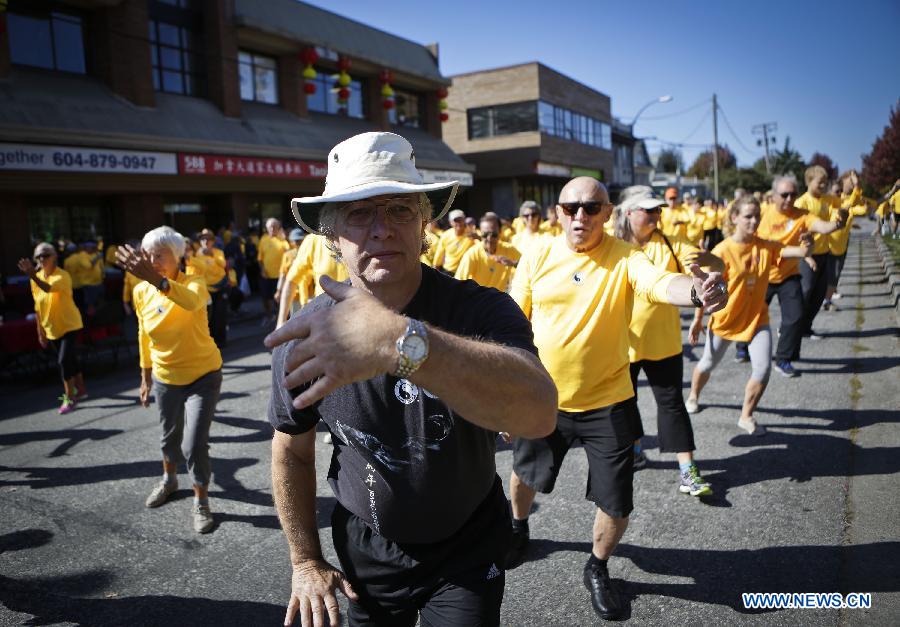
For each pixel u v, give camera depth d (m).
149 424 6.13
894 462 4.12
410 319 1.08
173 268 3.93
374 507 1.64
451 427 1.52
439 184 1.45
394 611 1.74
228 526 3.90
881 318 8.65
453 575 1.67
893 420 4.87
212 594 3.16
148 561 3.50
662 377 3.89
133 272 3.44
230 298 13.42
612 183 40.88
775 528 3.44
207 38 17.50
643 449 4.76
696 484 3.84
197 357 3.92
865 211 9.25
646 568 3.16
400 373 1.07
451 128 32.84
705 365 5.16
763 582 2.97
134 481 4.66
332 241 1.63
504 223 14.00
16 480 4.75
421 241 1.58
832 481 3.94
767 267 4.62
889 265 11.84
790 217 6.32
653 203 3.80
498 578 1.71
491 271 6.77
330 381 1.07
